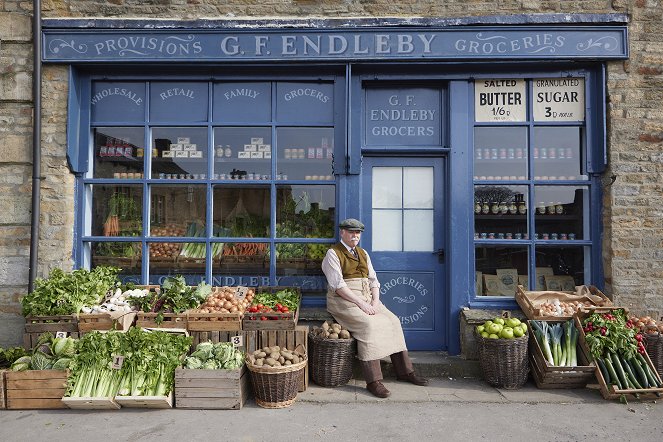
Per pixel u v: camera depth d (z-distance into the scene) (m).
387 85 5.36
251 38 5.15
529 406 4.10
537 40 5.04
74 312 4.52
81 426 3.71
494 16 5.05
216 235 5.40
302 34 5.13
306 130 5.39
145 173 5.39
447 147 5.28
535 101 5.27
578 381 4.39
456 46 5.07
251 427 3.70
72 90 5.20
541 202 5.28
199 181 5.38
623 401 4.14
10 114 5.16
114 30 5.13
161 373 4.04
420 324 5.28
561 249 5.26
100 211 5.41
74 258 5.26
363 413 3.97
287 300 4.78
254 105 5.38
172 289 4.62
